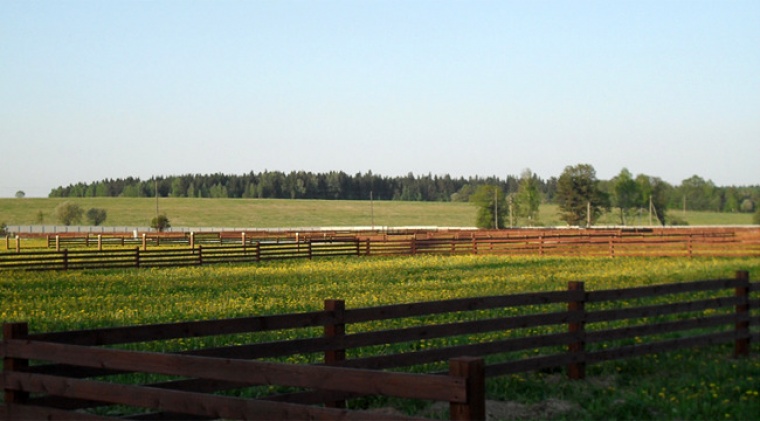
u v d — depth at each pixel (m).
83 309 20.30
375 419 5.05
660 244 44.56
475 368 4.87
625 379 11.05
